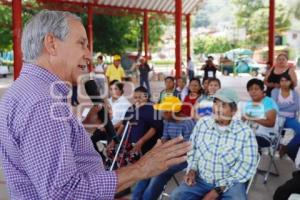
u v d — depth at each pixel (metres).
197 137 3.40
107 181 1.35
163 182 3.87
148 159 1.46
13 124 1.31
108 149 4.15
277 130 5.21
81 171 1.43
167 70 29.12
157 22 30.77
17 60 9.21
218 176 3.26
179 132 4.11
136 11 18.55
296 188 3.58
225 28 43.41
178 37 11.64
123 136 4.11
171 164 1.45
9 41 25.89
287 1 41.34
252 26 41.84
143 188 4.01
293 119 5.50
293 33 39.97
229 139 3.25
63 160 1.27
